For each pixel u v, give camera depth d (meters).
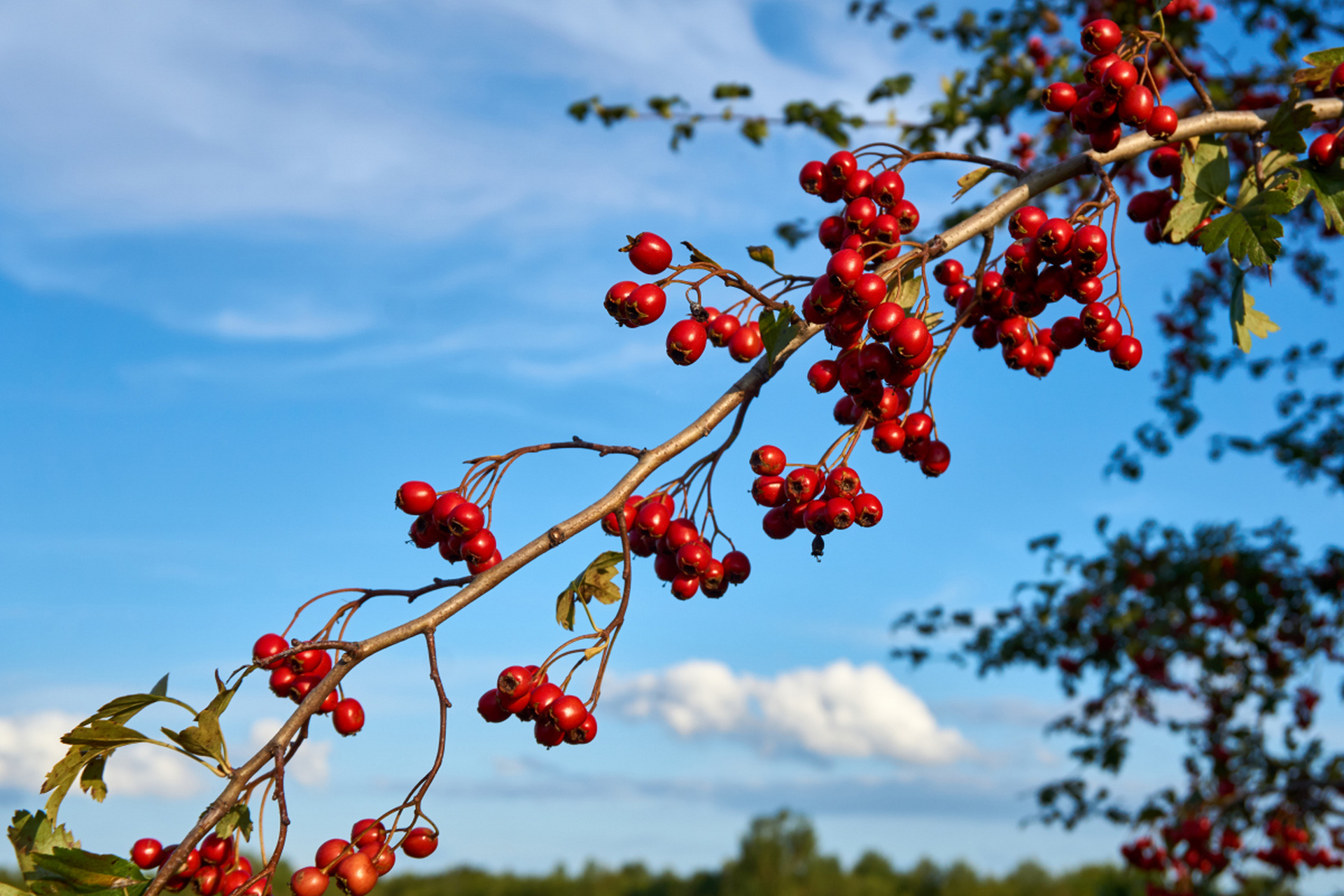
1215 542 6.91
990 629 7.88
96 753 1.80
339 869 1.70
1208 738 7.30
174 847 1.83
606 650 1.92
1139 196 2.76
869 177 2.31
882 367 2.05
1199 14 5.71
